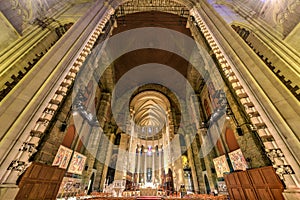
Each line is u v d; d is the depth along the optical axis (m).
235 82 5.01
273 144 3.62
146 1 12.57
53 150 7.54
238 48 5.45
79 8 10.22
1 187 2.82
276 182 5.78
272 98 3.89
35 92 3.86
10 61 5.45
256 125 4.04
